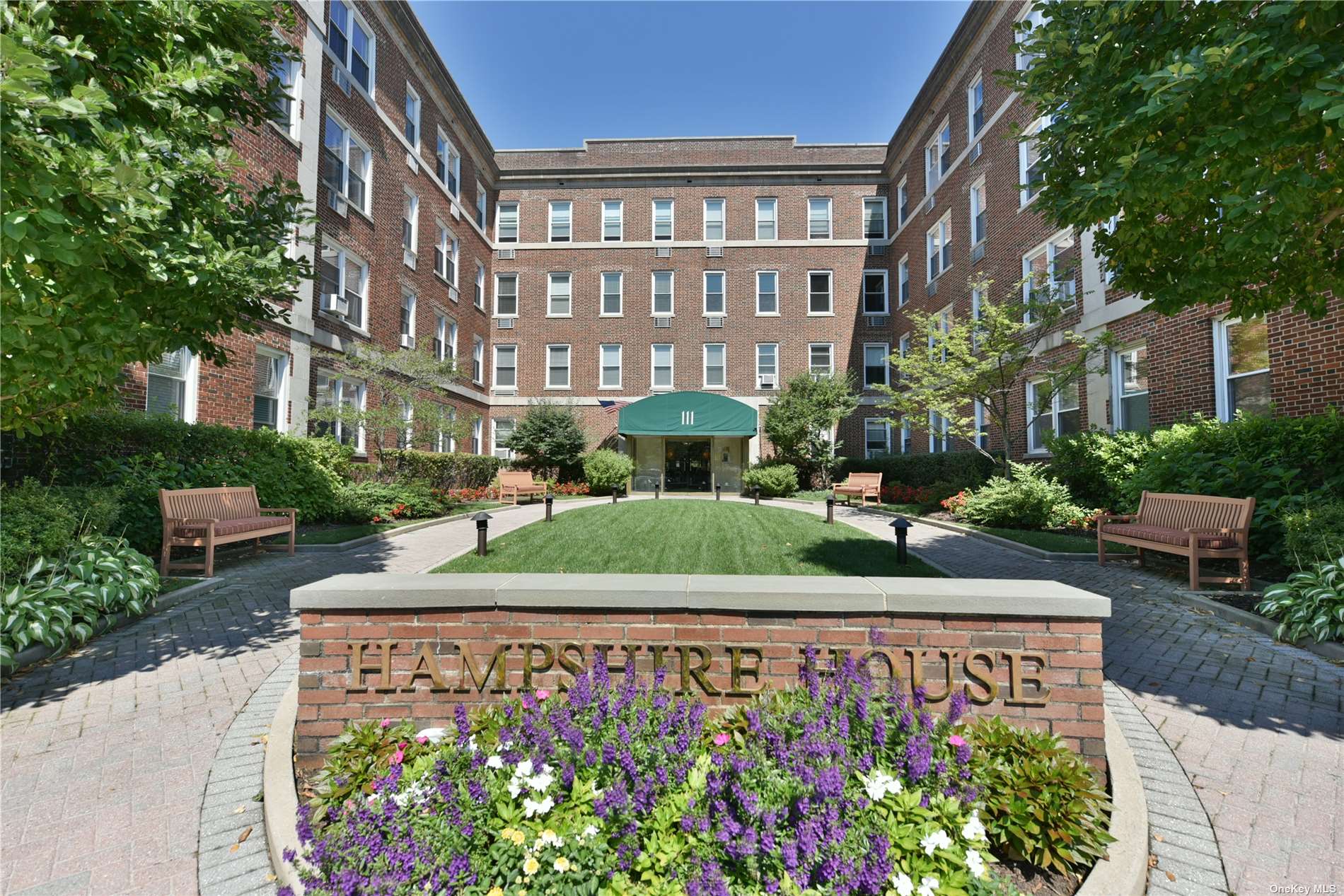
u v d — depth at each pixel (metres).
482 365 25.67
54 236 3.39
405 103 18.89
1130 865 2.48
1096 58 4.95
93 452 8.36
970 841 2.24
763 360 26.31
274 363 13.16
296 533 11.37
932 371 16.12
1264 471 7.68
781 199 26.81
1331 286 5.34
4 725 4.04
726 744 2.73
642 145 27.52
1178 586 7.34
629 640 3.34
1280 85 3.88
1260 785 3.32
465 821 2.21
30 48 3.59
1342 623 5.13
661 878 2.08
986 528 11.84
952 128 19.88
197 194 5.26
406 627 3.38
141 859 2.77
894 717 2.74
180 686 4.67
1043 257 15.11
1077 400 13.76
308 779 3.24
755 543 10.02
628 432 23.50
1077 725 3.12
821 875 1.98
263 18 5.61
